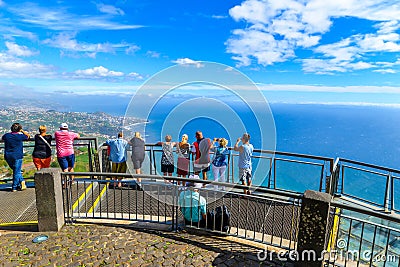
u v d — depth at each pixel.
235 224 5.48
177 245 4.61
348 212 6.49
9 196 6.82
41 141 7.01
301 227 3.97
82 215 5.70
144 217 5.54
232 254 4.38
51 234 4.96
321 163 6.64
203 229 5.04
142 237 4.87
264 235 5.07
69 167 7.14
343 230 5.81
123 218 5.52
